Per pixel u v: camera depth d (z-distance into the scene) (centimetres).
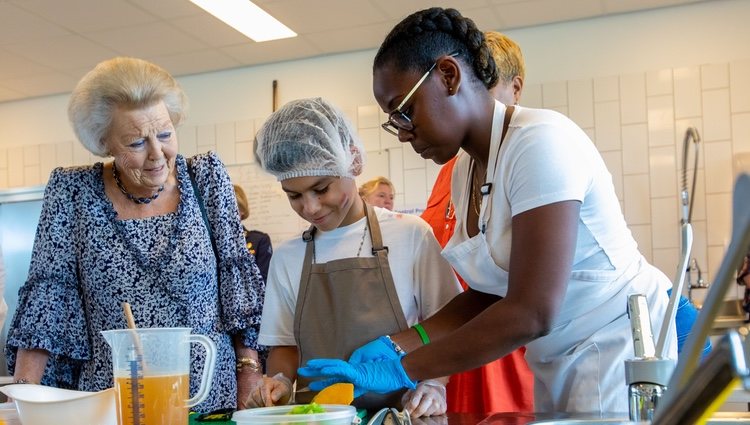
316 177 140
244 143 503
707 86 407
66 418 105
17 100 557
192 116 515
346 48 476
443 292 149
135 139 154
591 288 124
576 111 428
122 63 157
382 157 469
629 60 421
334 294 146
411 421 118
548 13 420
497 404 180
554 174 108
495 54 172
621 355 125
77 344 164
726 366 42
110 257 163
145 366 100
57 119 548
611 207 122
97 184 167
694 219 402
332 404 107
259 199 493
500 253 121
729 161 400
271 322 155
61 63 481
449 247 136
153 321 162
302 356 147
